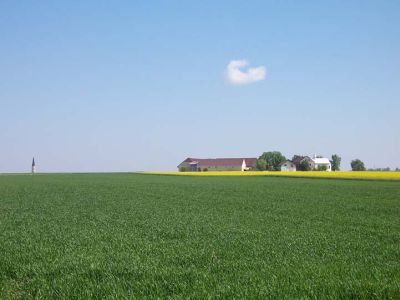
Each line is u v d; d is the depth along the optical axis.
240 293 8.70
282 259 12.52
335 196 39.56
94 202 34.78
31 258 13.05
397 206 30.22
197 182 69.62
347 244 15.15
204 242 15.73
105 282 10.07
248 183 64.38
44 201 36.00
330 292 8.58
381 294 8.31
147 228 19.94
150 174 123.88
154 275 10.57
